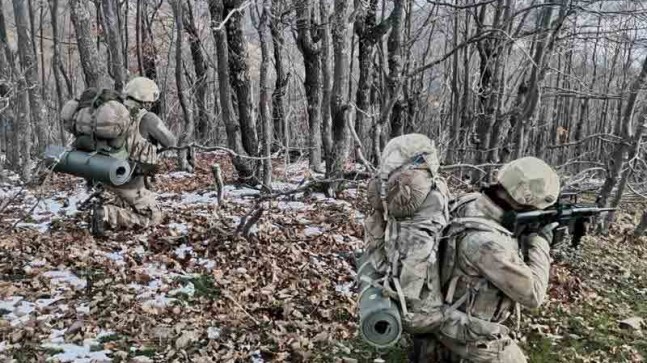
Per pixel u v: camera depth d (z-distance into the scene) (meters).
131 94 6.78
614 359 5.29
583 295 6.67
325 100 9.77
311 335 4.97
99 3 14.08
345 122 9.69
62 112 6.68
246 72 10.41
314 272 6.29
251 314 5.26
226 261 6.36
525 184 3.28
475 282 3.36
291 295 5.69
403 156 3.42
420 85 13.82
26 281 5.57
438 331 3.51
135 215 7.18
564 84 18.06
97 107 6.46
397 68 9.52
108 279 5.67
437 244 3.37
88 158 6.45
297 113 17.86
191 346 4.59
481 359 3.47
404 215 3.40
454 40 12.45
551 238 3.50
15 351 4.32
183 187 10.71
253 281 5.91
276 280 5.99
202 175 12.30
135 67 18.22
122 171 6.56
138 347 4.52
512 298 3.27
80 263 5.98
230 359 4.44
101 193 6.84
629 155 9.03
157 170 7.24
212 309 5.27
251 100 10.52
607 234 9.31
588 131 22.14
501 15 11.41
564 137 21.36
